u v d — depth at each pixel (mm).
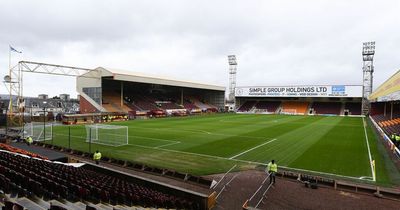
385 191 13016
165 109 69500
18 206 5965
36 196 8305
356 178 15602
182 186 14250
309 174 16359
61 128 37938
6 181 8484
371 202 12148
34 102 70375
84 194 8914
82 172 13438
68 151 22531
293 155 21266
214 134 32500
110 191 9508
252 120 52938
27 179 8758
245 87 85688
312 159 19969
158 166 18047
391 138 25234
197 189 13805
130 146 24859
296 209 11398
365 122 49906
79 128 38219
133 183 13484
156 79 60844
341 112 72500
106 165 18391
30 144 25266
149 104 69125
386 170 17234
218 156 20984
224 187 14094
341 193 13281
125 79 53344
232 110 86438
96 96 53719
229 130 36438
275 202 12156
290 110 78750
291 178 15602
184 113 69875
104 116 50969
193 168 17625
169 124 44469
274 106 83438
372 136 31719
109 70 52438
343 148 24047
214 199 12000
